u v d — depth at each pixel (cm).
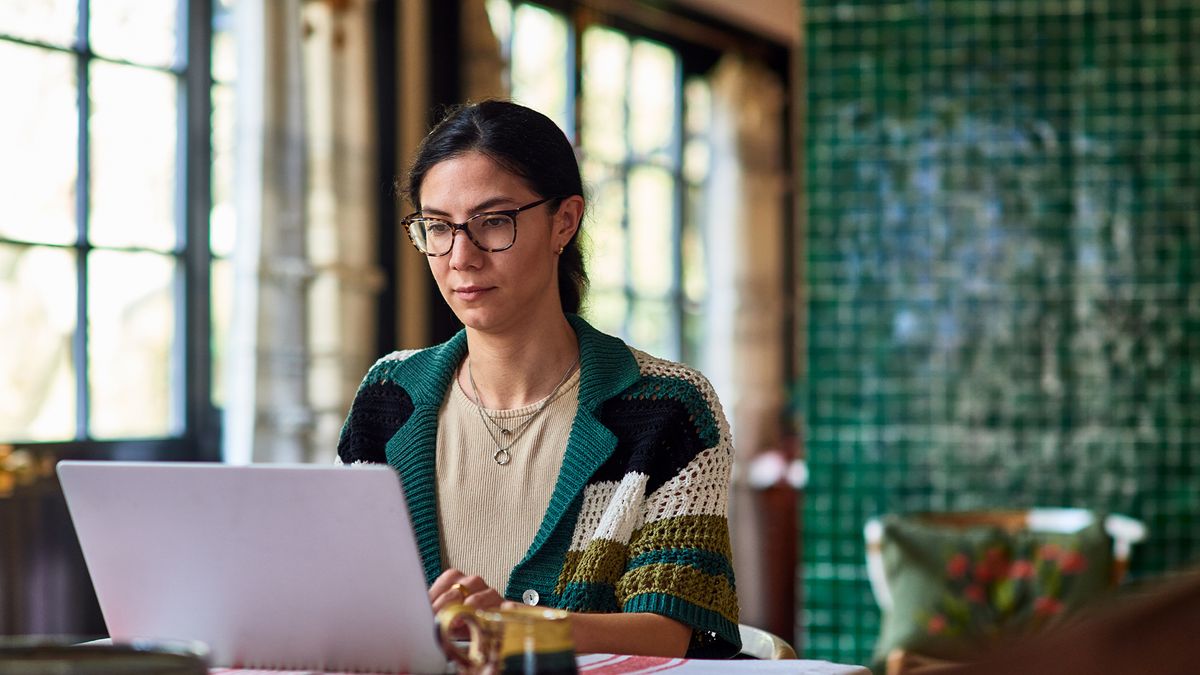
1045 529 370
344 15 412
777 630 649
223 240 415
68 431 372
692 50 712
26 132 361
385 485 125
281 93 397
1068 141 417
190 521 134
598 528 178
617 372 187
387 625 131
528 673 115
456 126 181
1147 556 411
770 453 674
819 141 430
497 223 177
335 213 408
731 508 677
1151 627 43
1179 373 411
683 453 181
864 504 425
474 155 178
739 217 722
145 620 142
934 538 365
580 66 613
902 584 364
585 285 202
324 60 407
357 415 197
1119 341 414
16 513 336
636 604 170
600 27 631
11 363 357
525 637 116
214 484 131
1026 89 419
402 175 190
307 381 401
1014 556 362
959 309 423
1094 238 416
